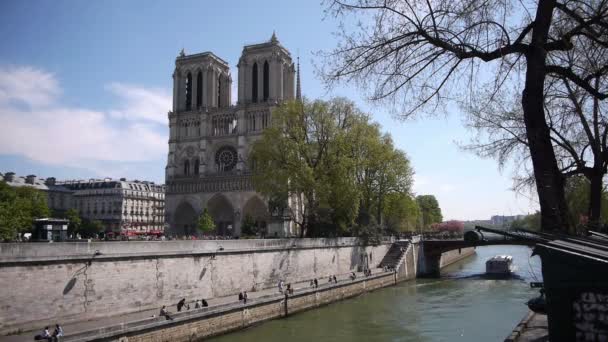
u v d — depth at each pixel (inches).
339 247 3004.4
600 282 348.8
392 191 3666.3
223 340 1509.6
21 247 1270.9
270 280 2287.2
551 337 362.9
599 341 342.6
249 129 5068.9
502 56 466.6
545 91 725.3
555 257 363.6
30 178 6978.4
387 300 2369.6
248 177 4798.2
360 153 3282.5
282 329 1680.6
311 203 3061.0
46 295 1323.8
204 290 1877.5
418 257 3823.8
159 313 1520.7
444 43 468.8
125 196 7391.7
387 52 482.0
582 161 749.9
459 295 2507.4
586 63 612.4
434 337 1560.0
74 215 5093.5
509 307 2100.1
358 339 1541.6
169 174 5241.1
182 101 5413.4
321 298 2198.6
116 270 1529.3
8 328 1227.9
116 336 1197.7
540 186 447.8
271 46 5113.2
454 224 7317.9
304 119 3065.9
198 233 4717.0
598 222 708.0
